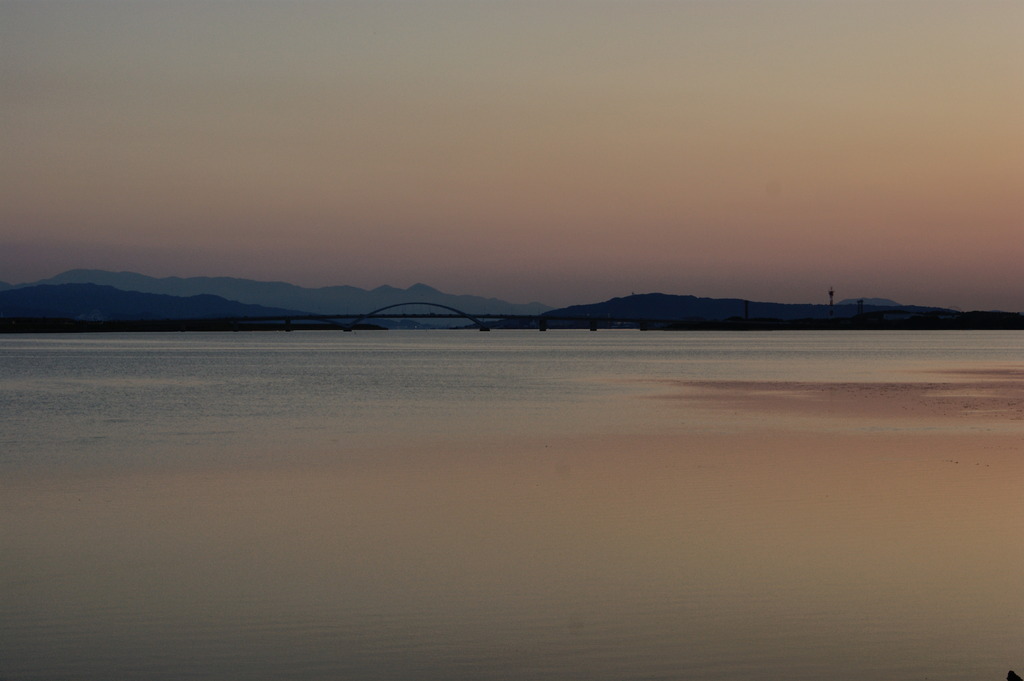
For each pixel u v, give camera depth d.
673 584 16.30
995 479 26.12
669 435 37.31
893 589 15.96
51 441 36.06
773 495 23.89
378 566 17.50
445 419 44.50
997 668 12.88
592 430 39.38
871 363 109.56
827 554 18.05
